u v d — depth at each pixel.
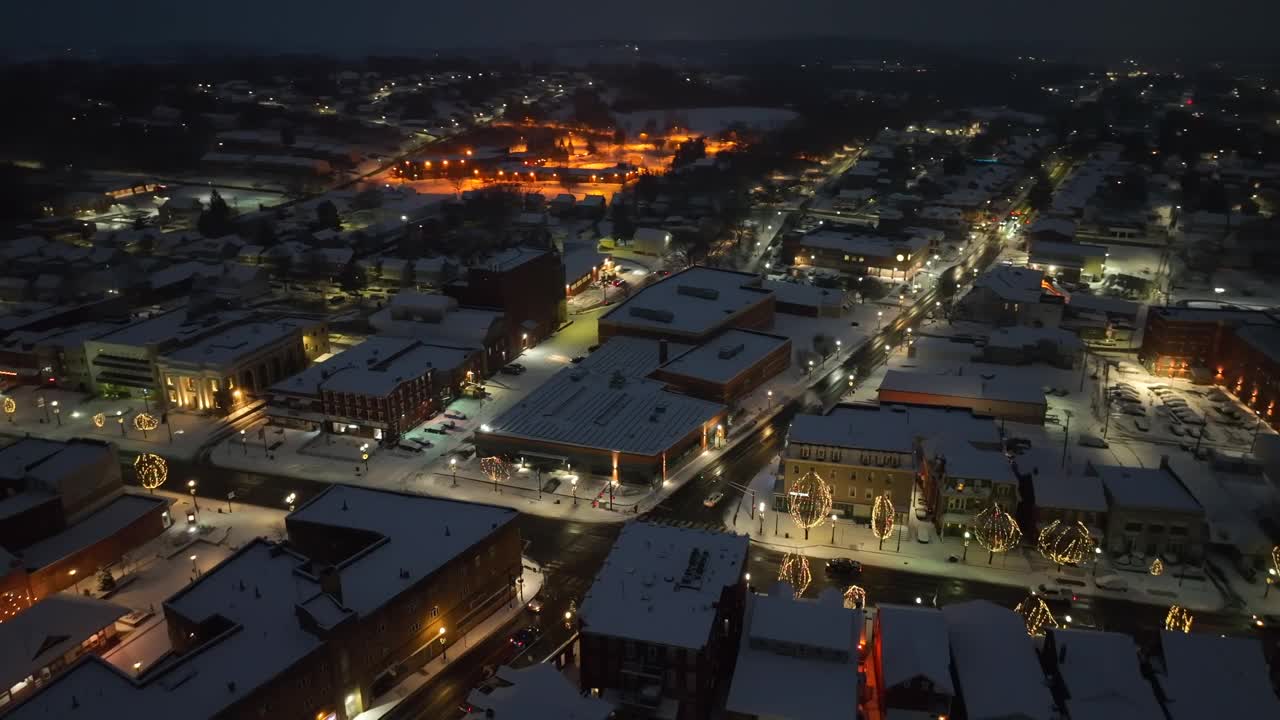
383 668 108.50
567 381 185.00
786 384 199.88
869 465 143.25
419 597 111.75
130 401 192.00
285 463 165.62
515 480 159.25
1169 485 137.25
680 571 111.12
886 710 98.94
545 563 135.75
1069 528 133.38
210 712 88.31
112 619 115.69
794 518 146.12
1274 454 157.25
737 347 198.25
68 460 139.50
